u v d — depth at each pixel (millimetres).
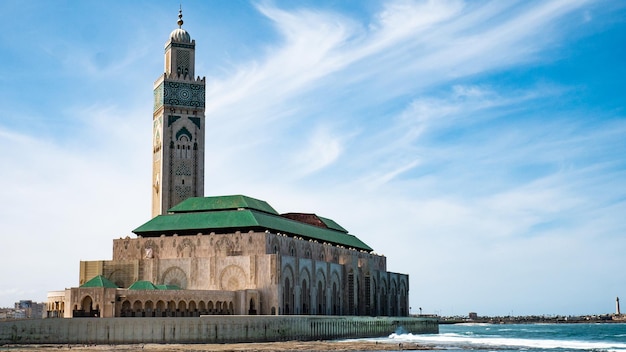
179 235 164625
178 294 139125
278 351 113938
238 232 159125
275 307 149125
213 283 154750
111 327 121938
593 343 154375
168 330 124375
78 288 135000
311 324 146500
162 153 188625
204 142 193625
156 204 189625
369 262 198375
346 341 148000
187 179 189750
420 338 173250
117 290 135500
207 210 172000
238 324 130125
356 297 192625
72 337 120875
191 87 194000
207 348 117438
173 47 194500
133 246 164125
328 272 178375
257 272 151750
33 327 120375
